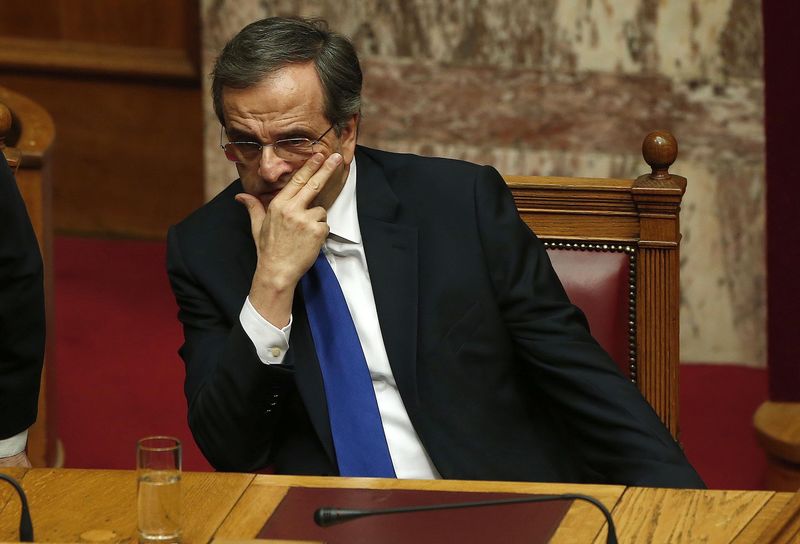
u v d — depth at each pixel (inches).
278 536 250.8
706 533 250.7
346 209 357.7
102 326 800.9
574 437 346.9
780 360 597.9
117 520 258.4
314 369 342.0
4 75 970.1
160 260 928.9
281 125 329.1
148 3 946.1
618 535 250.2
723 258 746.2
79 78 965.2
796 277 589.3
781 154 599.5
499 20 741.3
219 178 810.8
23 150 522.3
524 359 351.9
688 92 732.0
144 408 685.3
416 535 250.8
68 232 983.6
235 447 335.0
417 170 366.6
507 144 754.2
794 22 592.4
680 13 724.7
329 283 348.5
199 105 957.8
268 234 331.6
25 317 351.3
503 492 273.1
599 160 746.2
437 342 348.5
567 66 740.0
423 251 354.9
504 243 354.0
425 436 344.8
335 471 341.1
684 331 756.0
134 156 970.7
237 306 349.7
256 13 780.6
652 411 336.2
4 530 254.4
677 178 382.0
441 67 751.1
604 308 380.5
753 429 612.1
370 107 761.0
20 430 358.3
